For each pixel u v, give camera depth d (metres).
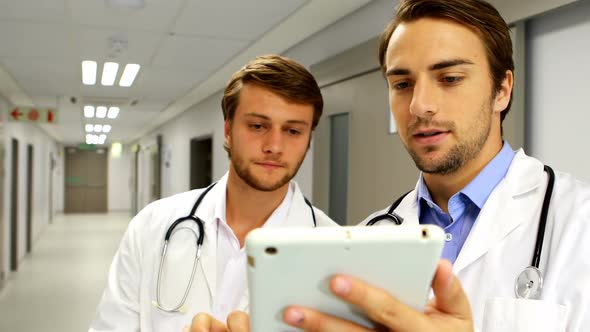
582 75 1.43
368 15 2.42
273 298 0.43
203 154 6.62
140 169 12.74
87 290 4.89
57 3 2.48
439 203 0.97
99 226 11.24
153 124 9.09
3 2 2.47
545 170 0.91
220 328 0.58
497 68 0.79
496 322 0.73
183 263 1.21
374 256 0.42
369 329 0.43
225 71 4.14
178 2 2.47
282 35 3.05
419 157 0.81
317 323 0.42
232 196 1.25
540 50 1.57
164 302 1.18
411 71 0.78
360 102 2.49
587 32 1.41
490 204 0.88
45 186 10.59
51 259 6.66
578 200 0.81
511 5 1.58
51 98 5.62
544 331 0.69
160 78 4.46
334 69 2.69
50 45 3.27
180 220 1.25
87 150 15.82
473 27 0.75
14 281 5.32
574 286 0.71
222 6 2.52
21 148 6.62
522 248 0.82
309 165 3.13
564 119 1.48
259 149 1.11
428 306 0.47
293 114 1.09
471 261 0.84
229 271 1.20
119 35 3.05
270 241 0.41
